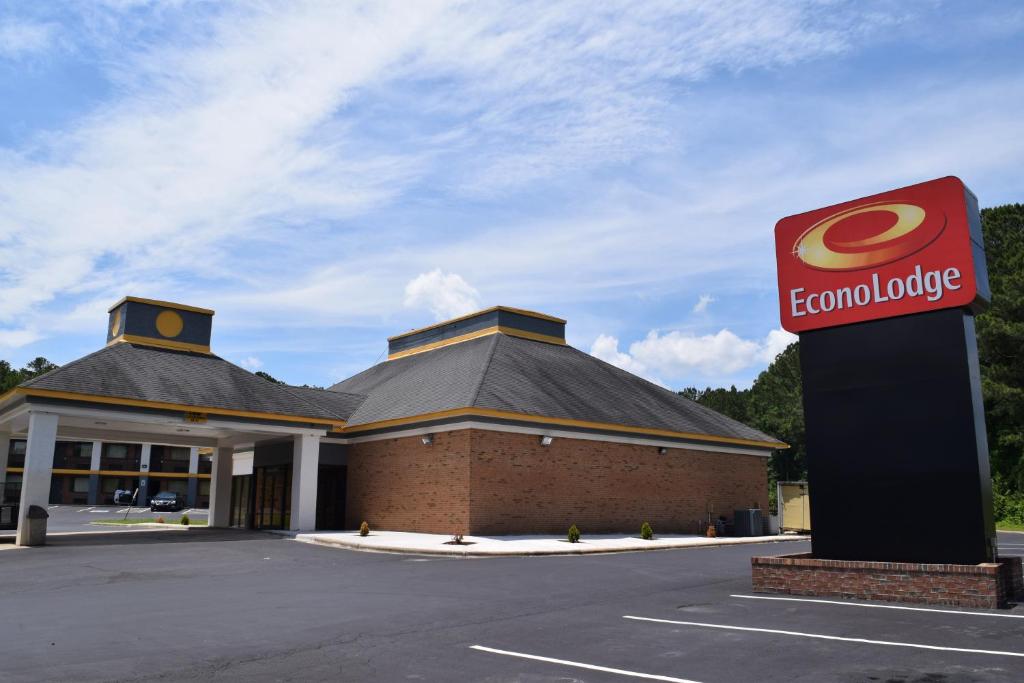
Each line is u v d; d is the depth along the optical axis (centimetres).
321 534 2455
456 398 2533
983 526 1157
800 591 1257
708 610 1109
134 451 7100
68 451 6888
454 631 952
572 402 2781
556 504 2541
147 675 731
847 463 1306
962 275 1220
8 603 1179
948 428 1209
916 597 1154
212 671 748
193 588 1341
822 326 1368
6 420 2547
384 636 920
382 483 2720
